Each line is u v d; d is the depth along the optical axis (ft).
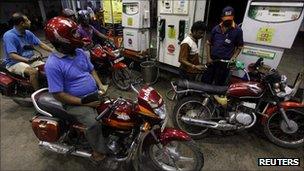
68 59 5.16
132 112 5.49
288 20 7.74
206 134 7.97
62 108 5.60
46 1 46.32
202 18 11.05
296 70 14.98
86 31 11.64
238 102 7.22
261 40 8.59
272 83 6.81
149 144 5.92
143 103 5.16
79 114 5.41
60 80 5.00
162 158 6.36
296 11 7.50
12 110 9.89
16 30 8.88
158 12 12.41
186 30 11.43
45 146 6.04
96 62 11.13
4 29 39.45
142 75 12.71
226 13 8.41
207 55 9.63
